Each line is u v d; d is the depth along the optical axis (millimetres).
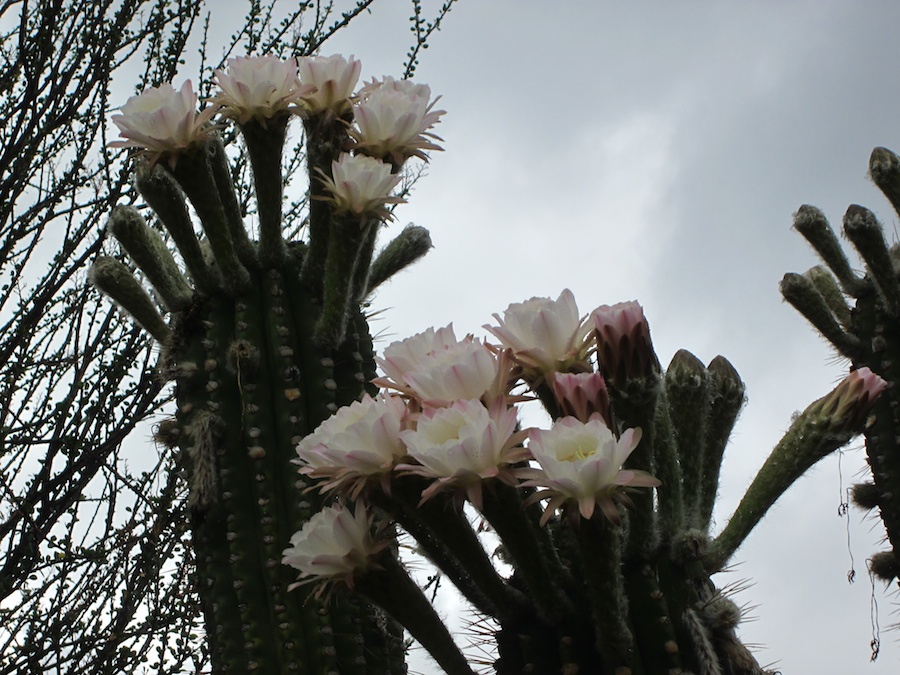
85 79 3361
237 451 2215
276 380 2262
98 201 3326
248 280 2354
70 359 3156
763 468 1671
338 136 2359
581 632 1514
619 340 1514
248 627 2082
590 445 1383
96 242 3229
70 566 3000
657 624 1505
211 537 2158
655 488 1626
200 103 3385
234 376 2289
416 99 2309
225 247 2326
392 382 1563
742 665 1544
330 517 1548
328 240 2342
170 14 3490
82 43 3469
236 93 2326
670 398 1778
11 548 3039
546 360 1566
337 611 2086
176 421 2426
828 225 2924
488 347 1593
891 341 2801
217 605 2113
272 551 2117
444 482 1387
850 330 2875
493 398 1474
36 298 3242
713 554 1617
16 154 3242
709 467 1859
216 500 2160
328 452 1458
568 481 1346
